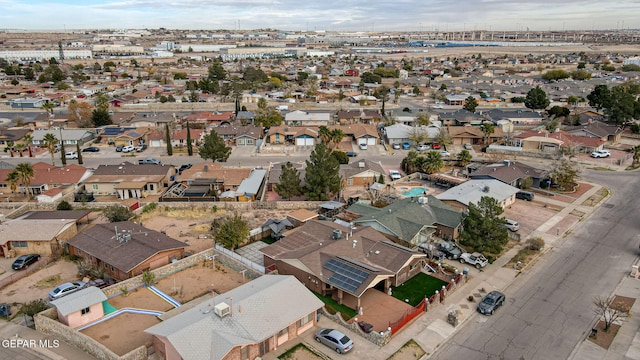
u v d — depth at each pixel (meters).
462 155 95.19
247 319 39.31
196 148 114.38
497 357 38.44
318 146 75.50
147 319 44.41
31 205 75.81
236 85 197.38
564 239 61.28
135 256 52.66
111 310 45.75
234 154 109.44
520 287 49.50
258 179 84.25
